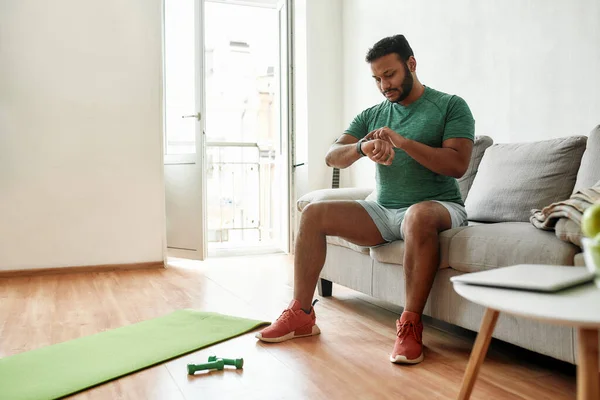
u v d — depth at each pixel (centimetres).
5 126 334
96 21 354
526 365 158
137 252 364
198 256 382
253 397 137
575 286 87
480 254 155
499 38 267
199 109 379
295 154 435
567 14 229
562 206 139
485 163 224
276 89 460
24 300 262
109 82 357
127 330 201
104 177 357
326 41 427
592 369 73
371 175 392
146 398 137
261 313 229
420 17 331
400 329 165
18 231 337
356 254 226
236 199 614
